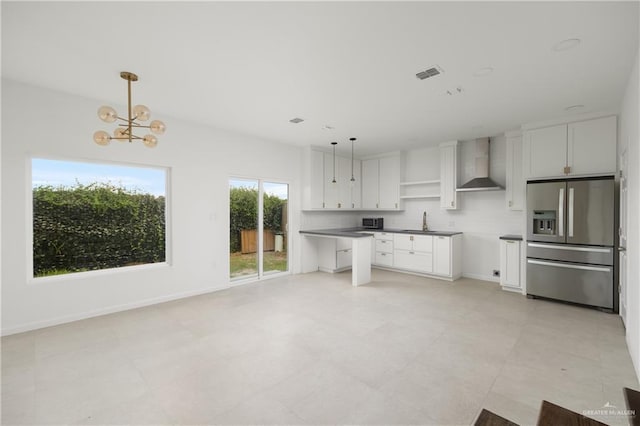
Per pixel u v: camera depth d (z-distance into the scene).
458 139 5.37
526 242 4.29
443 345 2.79
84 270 3.60
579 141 3.90
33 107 3.14
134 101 3.55
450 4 1.83
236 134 4.95
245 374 2.30
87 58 2.53
